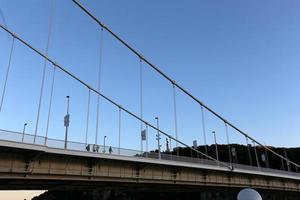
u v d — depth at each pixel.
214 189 67.81
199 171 57.34
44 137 34.19
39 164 34.31
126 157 43.28
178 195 109.38
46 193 133.88
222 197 97.56
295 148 148.75
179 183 52.25
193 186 58.88
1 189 47.44
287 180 81.50
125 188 54.94
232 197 94.38
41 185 43.75
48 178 34.84
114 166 42.47
